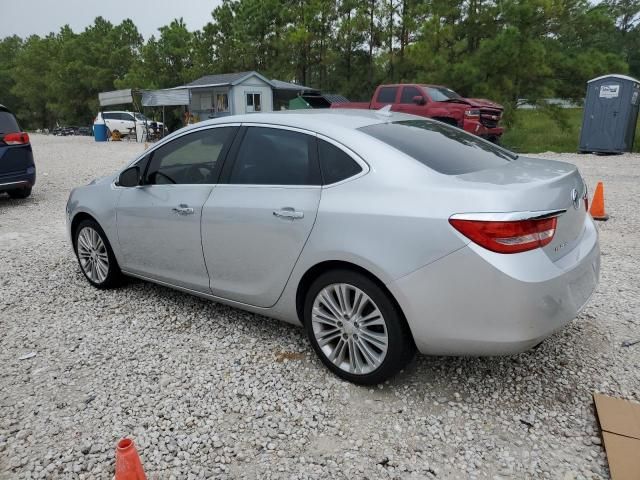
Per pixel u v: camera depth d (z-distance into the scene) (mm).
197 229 3764
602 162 13508
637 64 43469
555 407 2951
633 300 4367
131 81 37719
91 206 4645
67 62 52406
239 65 34500
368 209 2900
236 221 3494
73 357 3617
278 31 31531
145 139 28172
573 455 2580
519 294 2564
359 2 25344
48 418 2941
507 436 2725
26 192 9977
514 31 18719
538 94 20359
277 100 30812
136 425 2865
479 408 2957
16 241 6777
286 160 3396
